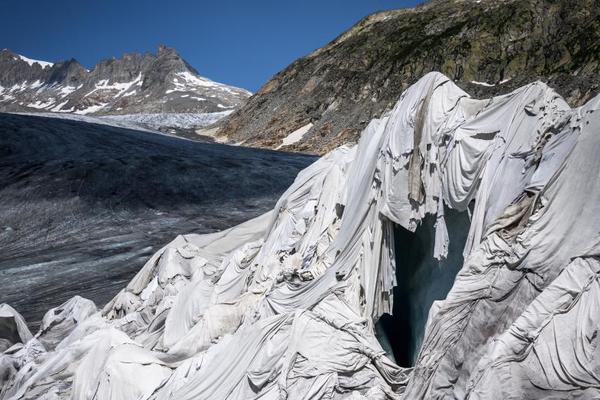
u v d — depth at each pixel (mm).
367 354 10211
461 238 10492
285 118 86188
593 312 7422
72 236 40969
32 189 47438
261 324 11250
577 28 71562
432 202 10758
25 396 14594
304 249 14250
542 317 7691
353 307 11438
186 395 11133
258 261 15367
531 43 73875
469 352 8336
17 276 34094
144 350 12992
